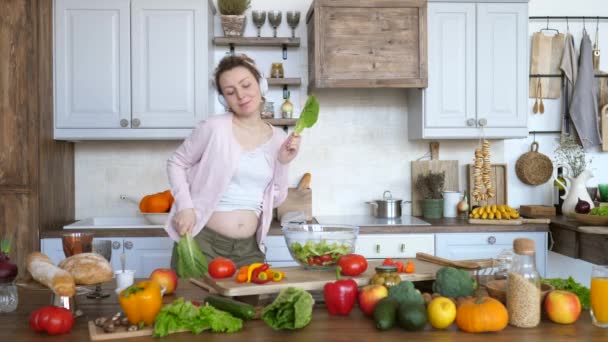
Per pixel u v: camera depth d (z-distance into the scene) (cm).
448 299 136
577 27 384
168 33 336
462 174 388
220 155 221
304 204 359
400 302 138
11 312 154
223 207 226
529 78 382
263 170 228
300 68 377
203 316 133
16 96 309
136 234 320
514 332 132
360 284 162
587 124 373
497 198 383
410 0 339
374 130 386
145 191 376
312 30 349
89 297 170
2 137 310
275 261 322
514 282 137
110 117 336
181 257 178
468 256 327
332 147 384
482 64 346
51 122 331
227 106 229
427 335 130
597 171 385
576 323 139
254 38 357
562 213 361
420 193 383
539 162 381
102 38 334
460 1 345
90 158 374
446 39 345
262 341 126
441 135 348
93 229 319
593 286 137
